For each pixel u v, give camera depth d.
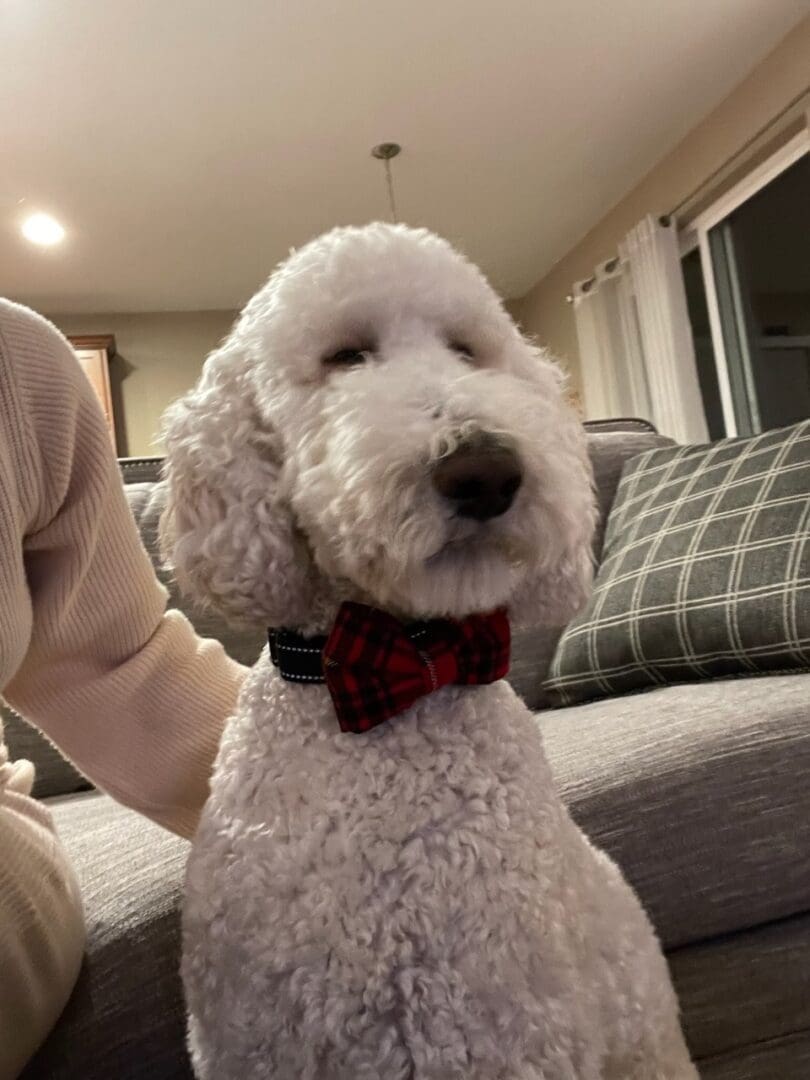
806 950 0.89
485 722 0.64
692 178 3.44
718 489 1.37
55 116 2.85
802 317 3.11
